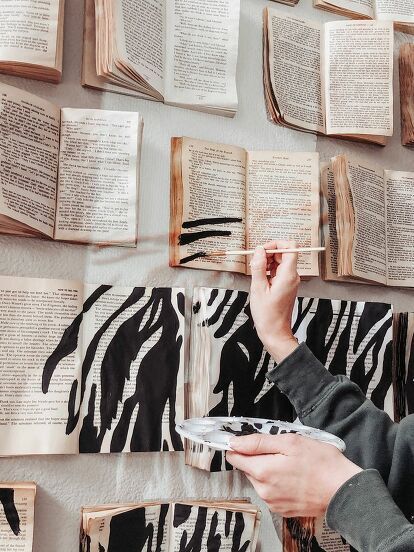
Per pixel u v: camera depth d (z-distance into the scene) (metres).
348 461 0.71
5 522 0.82
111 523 0.87
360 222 1.09
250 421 0.81
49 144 0.90
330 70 1.14
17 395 0.85
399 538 0.60
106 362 0.91
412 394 1.10
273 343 0.91
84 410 0.88
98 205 0.92
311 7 1.17
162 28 1.02
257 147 1.07
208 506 0.92
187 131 1.02
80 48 0.96
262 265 0.92
